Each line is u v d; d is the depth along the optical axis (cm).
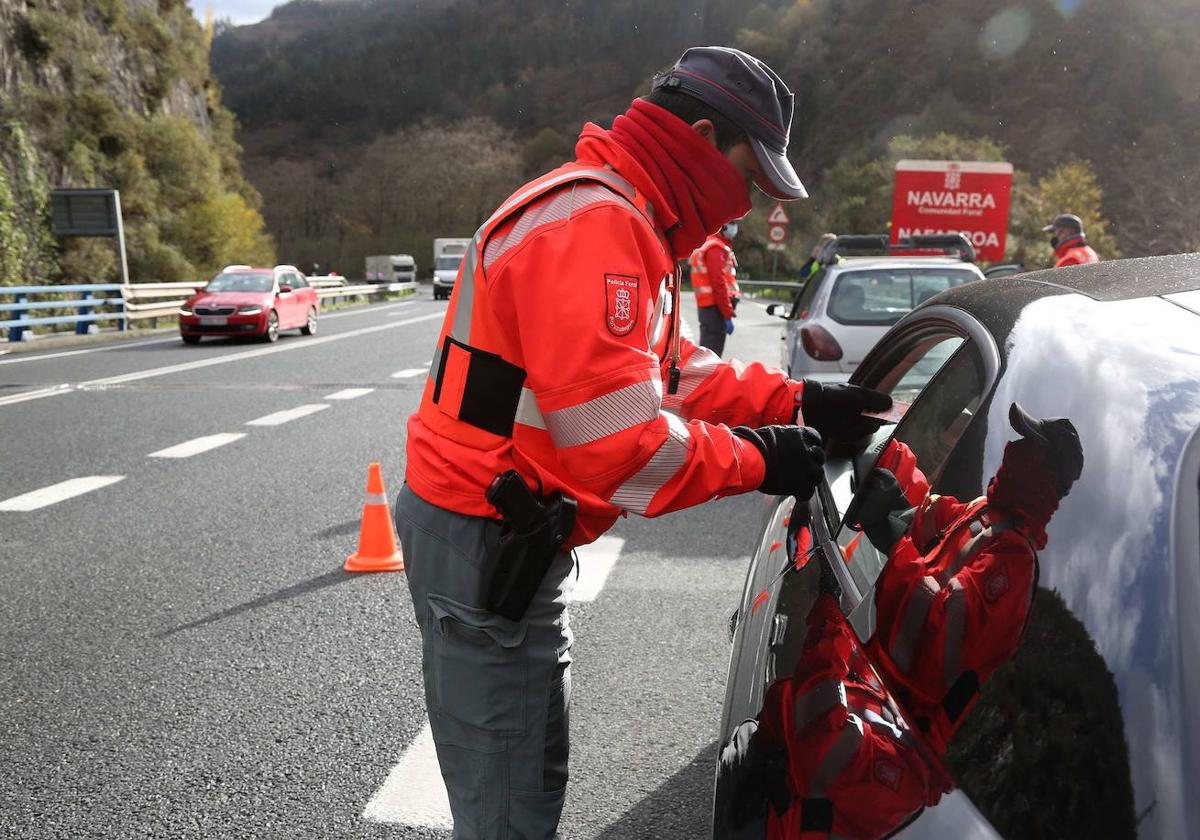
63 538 557
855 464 221
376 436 872
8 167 2967
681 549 531
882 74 9919
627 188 160
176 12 4712
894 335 236
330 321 2583
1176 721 91
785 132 169
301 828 272
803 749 127
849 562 165
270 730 328
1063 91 8362
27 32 3234
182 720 335
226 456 788
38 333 2739
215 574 490
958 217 1922
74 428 921
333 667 378
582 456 150
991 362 147
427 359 1559
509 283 155
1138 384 118
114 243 3381
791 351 796
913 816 107
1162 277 151
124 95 3834
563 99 16912
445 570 168
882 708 122
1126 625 99
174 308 2431
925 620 123
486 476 163
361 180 12075
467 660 170
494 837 176
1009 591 113
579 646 399
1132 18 8156
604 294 148
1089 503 110
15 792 290
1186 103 7388
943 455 149
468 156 11862
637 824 272
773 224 3083
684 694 354
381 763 306
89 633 414
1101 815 91
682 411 212
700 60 166
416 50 19088
